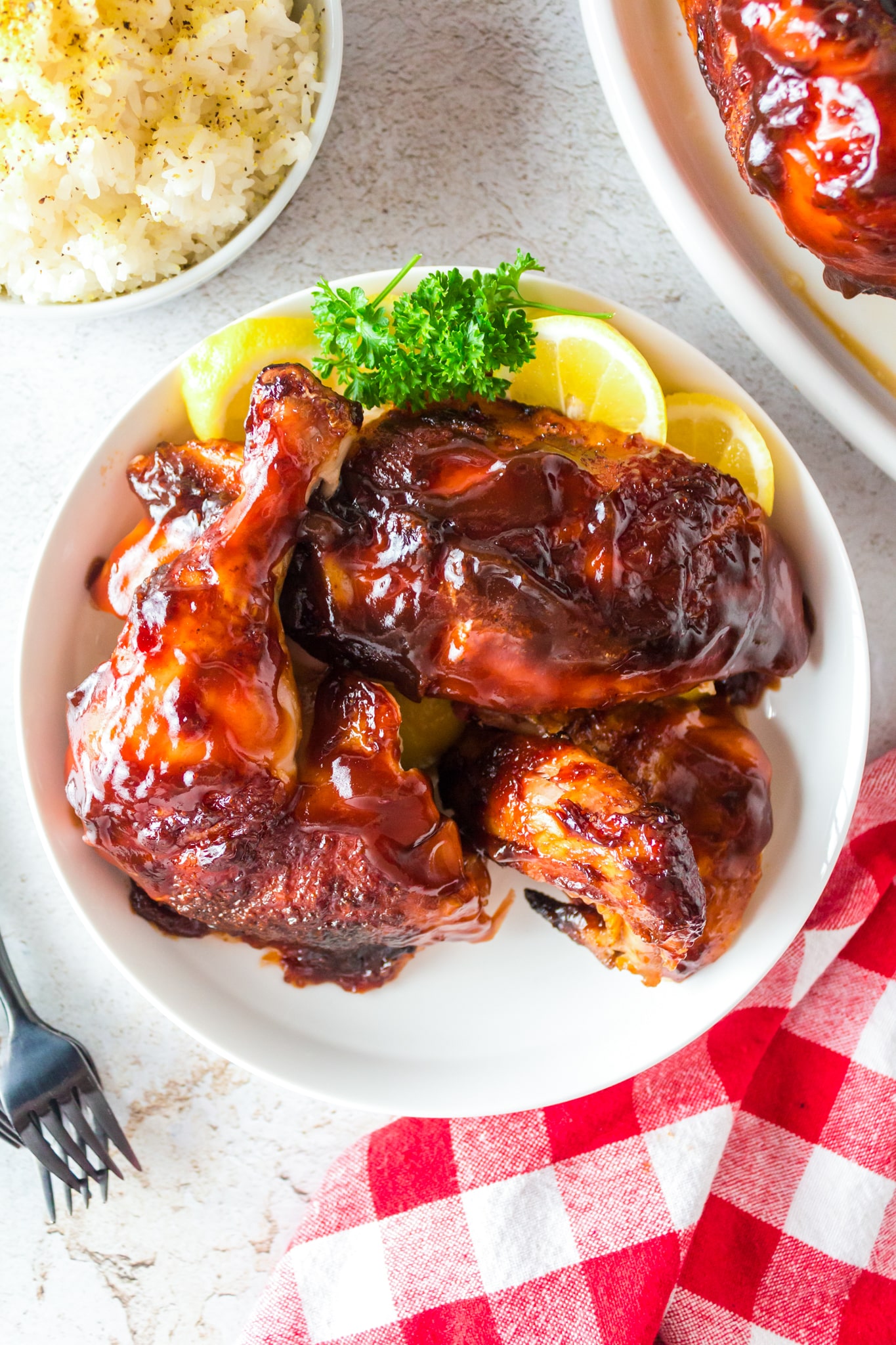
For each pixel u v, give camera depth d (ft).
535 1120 2.21
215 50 2.07
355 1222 2.20
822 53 1.78
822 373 2.11
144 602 1.87
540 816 1.97
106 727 1.89
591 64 2.22
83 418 2.24
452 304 1.98
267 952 2.15
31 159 2.06
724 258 2.10
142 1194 2.30
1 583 2.26
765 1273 2.19
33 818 2.16
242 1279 2.30
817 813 2.12
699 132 2.15
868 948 2.23
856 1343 2.17
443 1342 2.17
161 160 2.08
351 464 1.95
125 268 2.09
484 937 2.14
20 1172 2.30
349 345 1.99
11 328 2.22
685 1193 2.16
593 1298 2.16
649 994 2.14
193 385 2.04
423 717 2.06
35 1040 2.21
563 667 1.93
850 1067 2.21
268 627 1.89
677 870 1.92
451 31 2.22
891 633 2.28
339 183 2.22
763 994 2.22
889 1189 2.18
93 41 2.03
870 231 1.83
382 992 2.16
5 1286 2.29
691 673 1.98
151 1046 2.29
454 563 1.90
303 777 1.95
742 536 1.99
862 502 2.27
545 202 2.23
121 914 2.10
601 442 2.03
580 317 2.03
